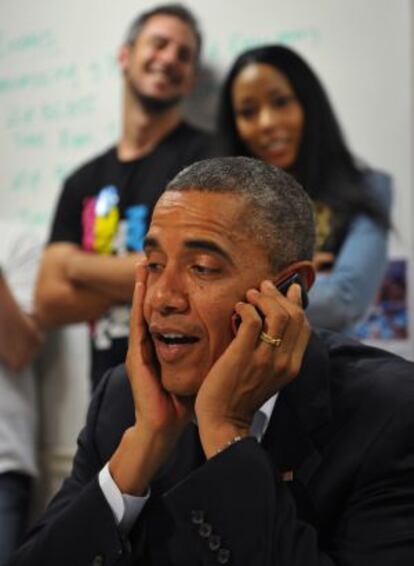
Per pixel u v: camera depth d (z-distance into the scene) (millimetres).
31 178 3379
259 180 1271
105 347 2797
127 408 1570
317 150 2506
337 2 2760
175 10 2889
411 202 2596
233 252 1238
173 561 1211
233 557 1164
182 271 1257
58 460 3227
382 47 2676
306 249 1308
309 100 2535
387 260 2494
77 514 1309
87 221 2896
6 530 2979
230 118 2629
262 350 1249
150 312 1305
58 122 3324
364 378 1379
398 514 1212
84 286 2818
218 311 1250
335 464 1287
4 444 3027
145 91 2822
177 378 1297
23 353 3064
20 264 3172
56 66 3340
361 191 2461
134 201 2775
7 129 3447
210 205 1241
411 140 2609
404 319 2561
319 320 2244
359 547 1206
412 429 1271
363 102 2693
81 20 3285
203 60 2979
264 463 1214
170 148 2783
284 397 1364
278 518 1177
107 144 3207
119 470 1337
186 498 1202
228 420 1257
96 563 1275
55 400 3258
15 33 3445
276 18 2869
